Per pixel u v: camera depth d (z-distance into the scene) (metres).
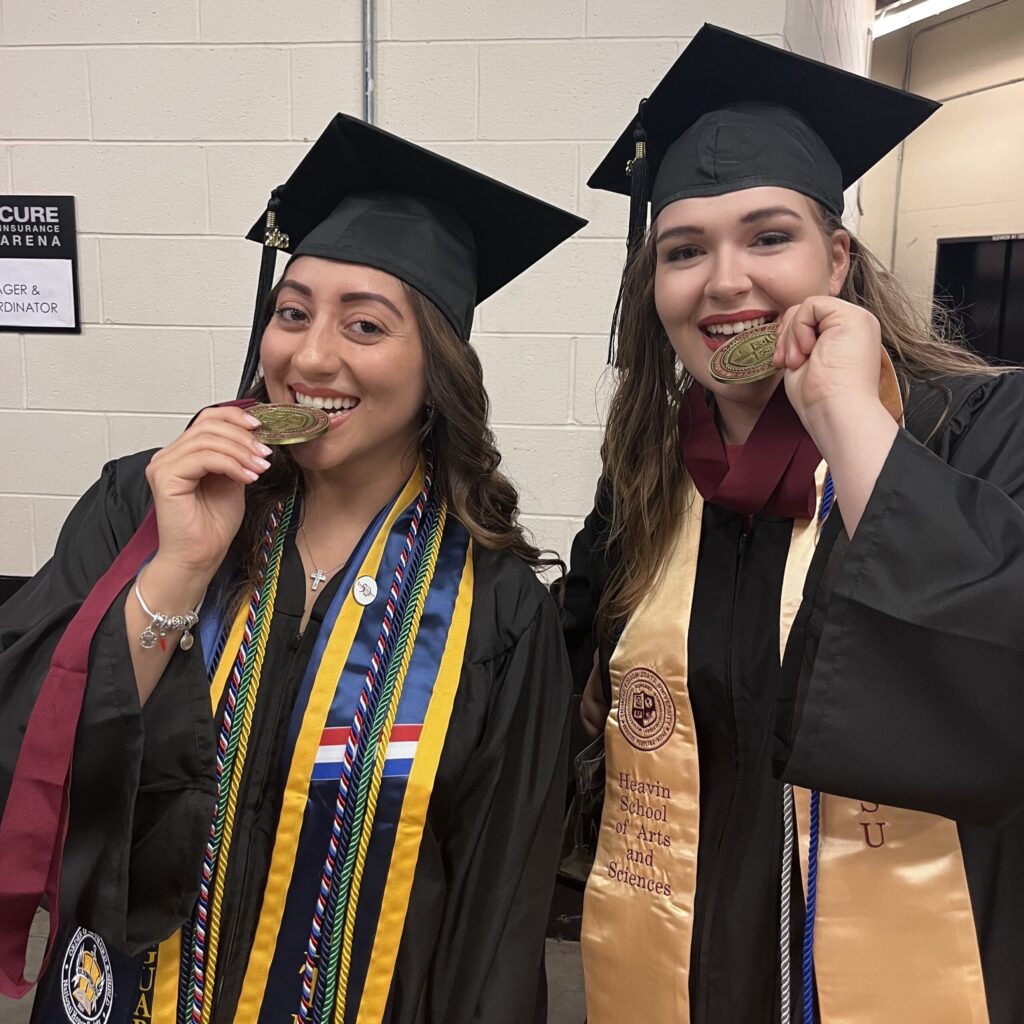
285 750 1.08
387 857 1.06
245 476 0.98
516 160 2.10
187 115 2.13
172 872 1.00
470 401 1.18
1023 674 0.82
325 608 1.14
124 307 2.21
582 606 1.45
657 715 1.16
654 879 1.16
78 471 2.29
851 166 1.29
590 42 2.03
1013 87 4.58
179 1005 1.04
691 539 1.20
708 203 1.09
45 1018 1.11
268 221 1.23
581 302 2.14
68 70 2.13
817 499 1.10
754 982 1.08
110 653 0.96
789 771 0.90
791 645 0.99
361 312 1.08
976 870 1.02
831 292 1.16
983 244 4.79
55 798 0.94
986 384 1.08
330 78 2.09
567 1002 2.09
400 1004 1.08
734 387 1.11
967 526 0.84
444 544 1.21
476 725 1.11
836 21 3.00
